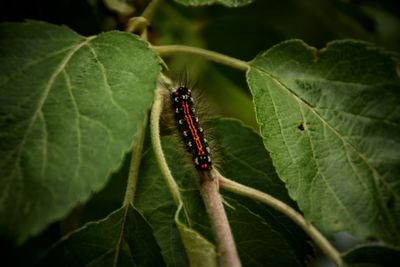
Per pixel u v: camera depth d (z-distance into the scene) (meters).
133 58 0.28
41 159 0.26
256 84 0.30
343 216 0.29
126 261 0.29
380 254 0.28
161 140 0.31
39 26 0.28
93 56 0.28
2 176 0.26
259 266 0.29
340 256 0.28
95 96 0.27
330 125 0.30
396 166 0.30
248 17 0.38
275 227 0.30
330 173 0.29
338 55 0.31
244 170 0.31
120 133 0.27
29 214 0.26
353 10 0.39
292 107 0.30
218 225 0.27
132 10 0.32
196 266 0.27
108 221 0.29
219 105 0.40
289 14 0.40
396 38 0.39
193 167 0.30
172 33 0.38
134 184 0.29
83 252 0.29
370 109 0.30
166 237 0.30
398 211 0.29
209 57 0.30
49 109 0.27
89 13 0.33
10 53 0.28
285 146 0.29
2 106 0.27
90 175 0.26
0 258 0.32
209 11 0.38
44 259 0.28
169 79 0.33
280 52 0.31
